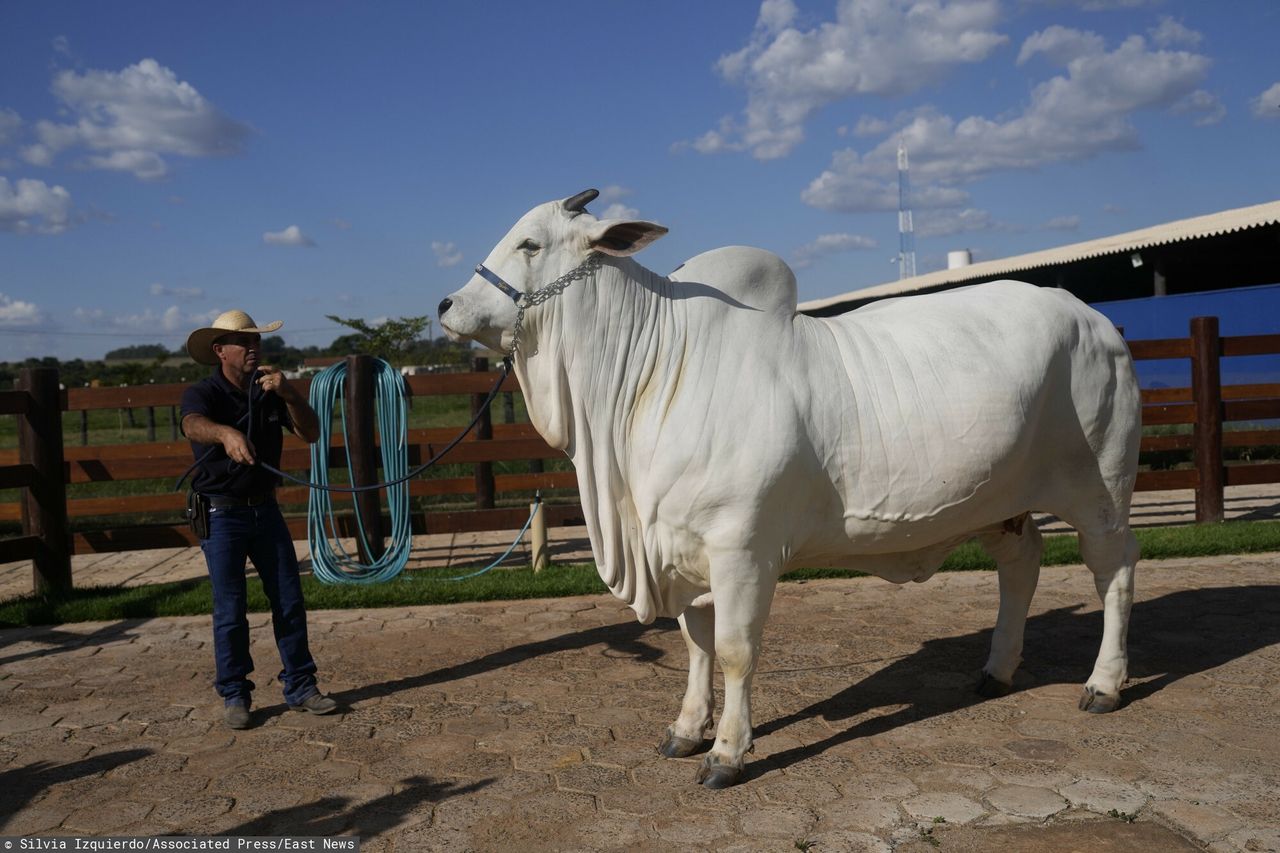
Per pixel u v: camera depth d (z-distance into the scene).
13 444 22.89
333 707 4.79
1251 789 3.60
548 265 4.00
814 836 3.40
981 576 7.24
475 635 6.16
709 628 4.21
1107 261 20.27
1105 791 3.64
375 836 3.51
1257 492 11.30
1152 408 8.88
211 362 5.02
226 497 4.69
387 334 24.89
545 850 3.38
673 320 4.01
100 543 7.64
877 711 4.58
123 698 5.09
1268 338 8.89
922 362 4.09
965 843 3.31
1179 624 5.74
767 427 3.81
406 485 7.71
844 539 4.11
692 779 3.92
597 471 4.04
